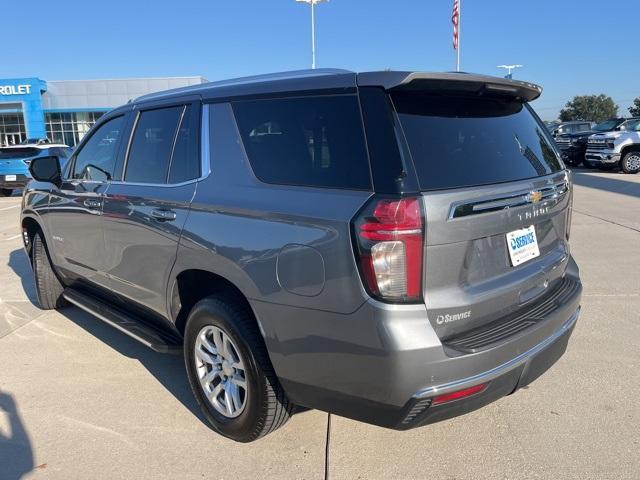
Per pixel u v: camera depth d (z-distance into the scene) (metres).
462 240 2.43
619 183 16.91
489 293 2.57
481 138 2.75
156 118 3.61
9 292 6.14
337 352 2.43
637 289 5.84
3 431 3.27
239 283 2.76
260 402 2.83
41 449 3.09
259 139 2.89
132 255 3.63
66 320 5.18
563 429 3.20
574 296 3.12
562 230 3.30
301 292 2.50
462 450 3.01
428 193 2.33
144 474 2.86
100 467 2.92
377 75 2.49
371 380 2.37
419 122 2.51
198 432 3.24
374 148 2.41
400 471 2.85
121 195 3.68
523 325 2.68
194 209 3.05
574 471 2.82
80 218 4.21
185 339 3.24
